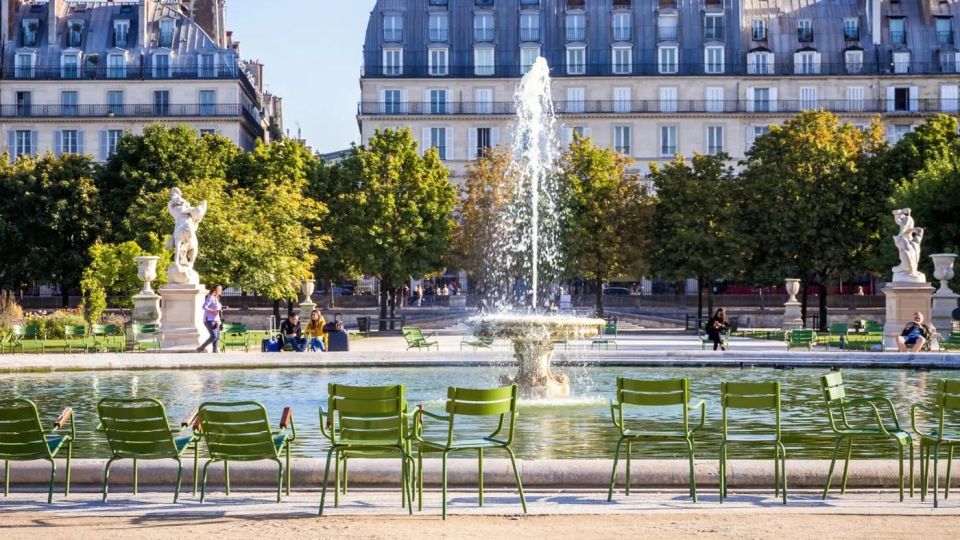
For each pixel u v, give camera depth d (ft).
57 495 46.44
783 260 223.71
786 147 227.61
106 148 325.01
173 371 106.32
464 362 110.52
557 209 240.73
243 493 46.80
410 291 317.22
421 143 324.19
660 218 235.81
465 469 47.50
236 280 181.06
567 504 44.04
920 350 123.75
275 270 183.21
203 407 44.34
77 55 325.62
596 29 325.62
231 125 326.03
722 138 323.37
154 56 326.24
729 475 47.21
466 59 323.78
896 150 228.84
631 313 251.80
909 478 46.93
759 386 45.57
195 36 331.98
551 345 83.71
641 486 47.14
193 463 48.16
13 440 45.39
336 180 246.68
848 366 108.99
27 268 252.42
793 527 39.81
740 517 41.55
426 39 324.60
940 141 229.25
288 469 46.37
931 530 39.34
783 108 322.75
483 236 250.16
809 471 47.44
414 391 89.35
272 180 237.66
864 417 71.92
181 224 128.16
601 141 323.16
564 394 83.71
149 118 324.60
